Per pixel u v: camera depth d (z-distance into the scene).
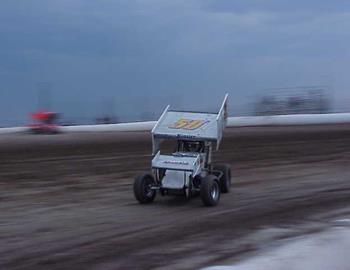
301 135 55.25
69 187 26.08
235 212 19.81
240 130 63.91
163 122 22.27
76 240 15.70
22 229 17.12
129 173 31.00
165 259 13.66
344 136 53.66
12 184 27.12
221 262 13.27
